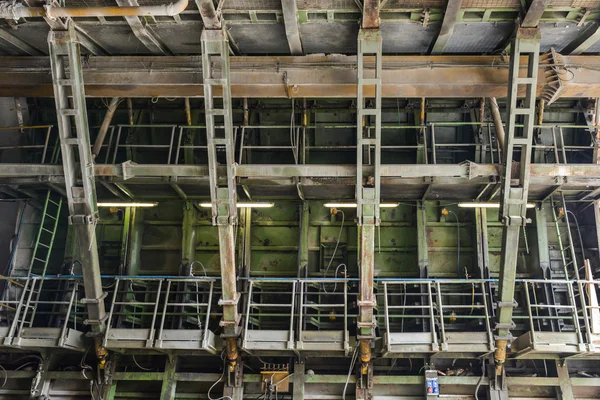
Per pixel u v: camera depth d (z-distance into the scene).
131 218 14.49
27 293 14.41
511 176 11.24
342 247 14.45
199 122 14.62
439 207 14.49
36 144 14.72
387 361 13.97
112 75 11.55
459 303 14.05
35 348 12.79
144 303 12.54
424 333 12.13
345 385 13.08
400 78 11.34
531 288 14.07
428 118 14.42
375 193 11.21
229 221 11.34
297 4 10.26
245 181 12.22
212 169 11.19
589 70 11.11
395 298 14.21
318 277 14.36
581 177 11.76
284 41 11.59
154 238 14.79
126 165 11.65
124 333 12.24
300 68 11.45
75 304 13.59
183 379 13.15
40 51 12.16
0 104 14.16
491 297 13.53
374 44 10.42
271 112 14.40
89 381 13.41
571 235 14.30
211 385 13.66
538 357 12.80
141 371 13.95
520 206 11.07
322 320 14.10
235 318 11.99
